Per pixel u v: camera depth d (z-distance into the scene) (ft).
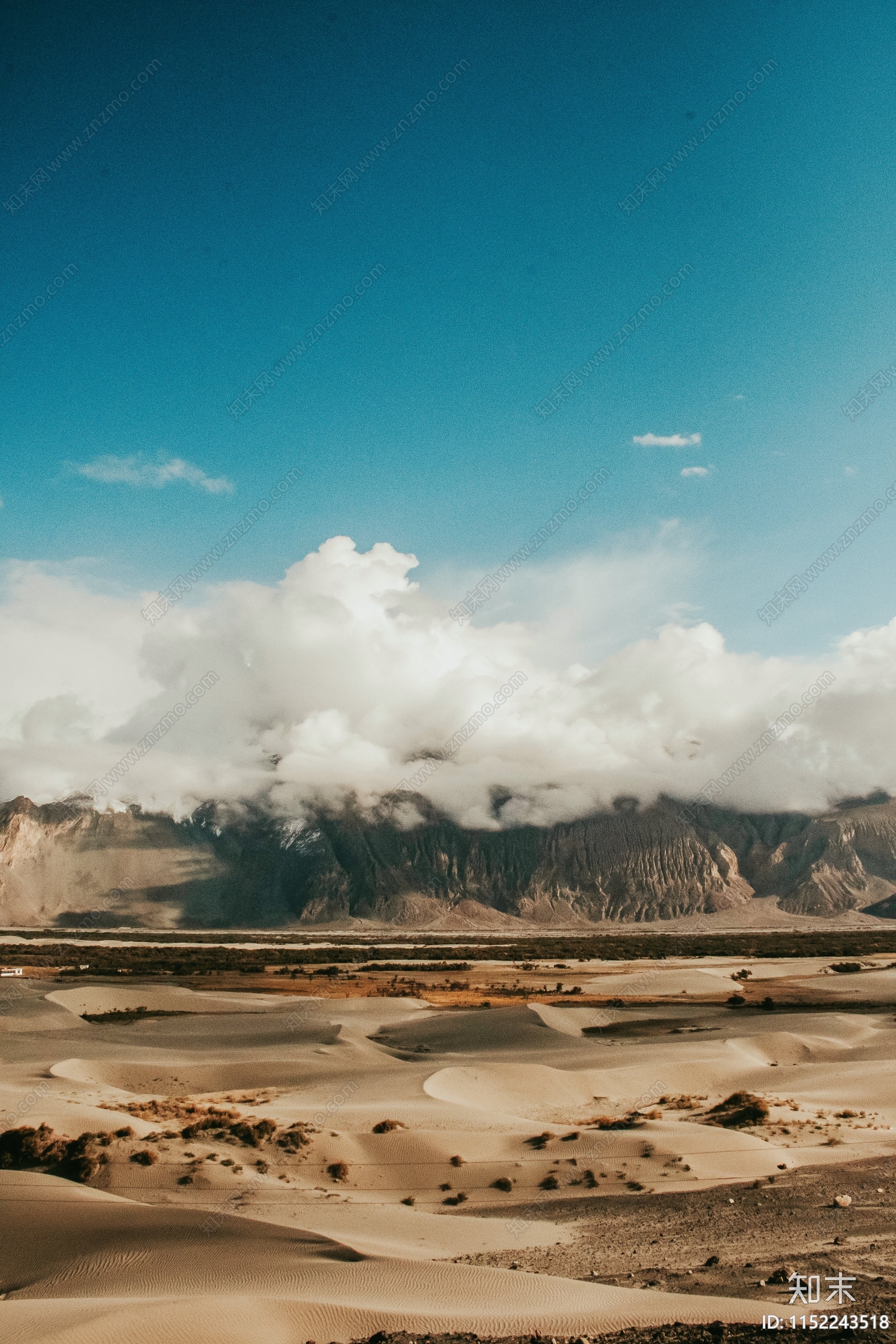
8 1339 74.38
